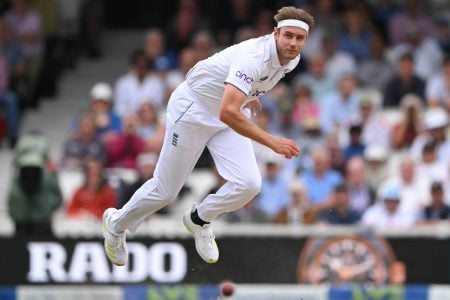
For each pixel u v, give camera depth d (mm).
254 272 44750
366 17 60844
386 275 45062
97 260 45281
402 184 48125
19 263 45250
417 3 61344
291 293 44719
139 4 68812
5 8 63188
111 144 51531
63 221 46531
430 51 58438
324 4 60312
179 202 48531
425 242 45062
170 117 28109
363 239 45094
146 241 45125
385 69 57906
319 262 44938
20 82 59188
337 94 53750
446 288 44875
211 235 29000
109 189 47969
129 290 45031
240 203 27969
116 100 56438
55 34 63688
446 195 48719
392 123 54000
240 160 27672
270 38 26750
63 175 51312
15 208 46125
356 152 51156
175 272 45156
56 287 45250
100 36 66188
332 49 57750
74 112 60688
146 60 56156
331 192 47781
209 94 27406
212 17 61312
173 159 28109
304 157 50656
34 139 47625
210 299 44656
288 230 45000
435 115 50656
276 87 54312
